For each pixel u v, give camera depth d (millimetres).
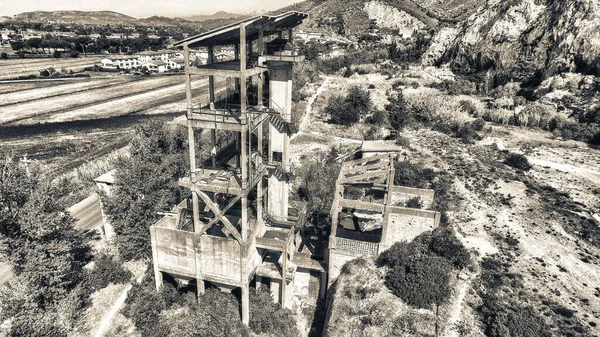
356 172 40062
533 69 70812
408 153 50812
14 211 30719
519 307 25266
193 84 135375
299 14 29812
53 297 29172
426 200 36125
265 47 30797
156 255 29562
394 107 64312
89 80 137875
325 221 39281
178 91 123750
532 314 24453
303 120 65062
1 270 35719
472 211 36906
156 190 37156
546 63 69125
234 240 27344
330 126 63281
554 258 30391
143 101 110500
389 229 31594
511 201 38469
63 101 107875
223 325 27969
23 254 29688
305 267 32594
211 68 27688
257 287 32188
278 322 30047
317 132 61406
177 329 28109
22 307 26406
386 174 32844
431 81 80000
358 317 27250
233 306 29875
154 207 35688
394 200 37062
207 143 55344
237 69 26906
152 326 28688
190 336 27156
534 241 32406
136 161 38406
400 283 27781
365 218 39750
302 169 49844
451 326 24906
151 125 47625
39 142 73688
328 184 45750
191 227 31609
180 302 30734
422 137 57094
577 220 35219
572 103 59844
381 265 30781
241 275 28078
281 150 32406
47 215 30922
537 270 29094
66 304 28766
